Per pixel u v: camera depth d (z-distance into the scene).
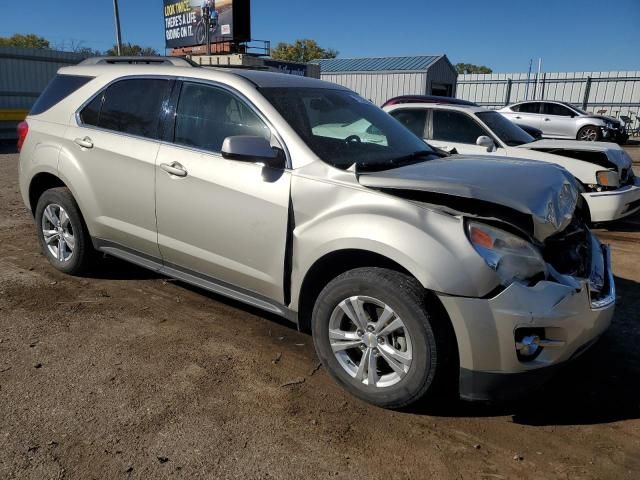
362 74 31.25
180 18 30.86
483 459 2.66
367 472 2.54
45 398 3.01
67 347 3.60
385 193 2.97
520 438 2.82
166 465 2.52
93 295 4.48
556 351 2.74
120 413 2.90
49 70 21.59
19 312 4.11
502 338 2.65
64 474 2.44
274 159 3.30
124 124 4.19
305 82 4.06
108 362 3.43
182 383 3.22
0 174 10.98
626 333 4.09
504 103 31.14
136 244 4.18
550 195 3.01
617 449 2.75
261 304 3.56
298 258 3.22
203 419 2.88
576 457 2.69
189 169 3.68
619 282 5.25
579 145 7.27
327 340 3.16
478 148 7.34
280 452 2.65
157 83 4.08
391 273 2.87
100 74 4.50
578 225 3.60
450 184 2.83
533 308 2.65
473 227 2.72
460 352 2.73
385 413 3.00
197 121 3.80
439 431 2.86
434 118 7.82
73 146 4.43
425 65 29.59
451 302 2.68
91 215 4.39
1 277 4.80
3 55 20.14
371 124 4.00
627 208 7.06
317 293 3.39
